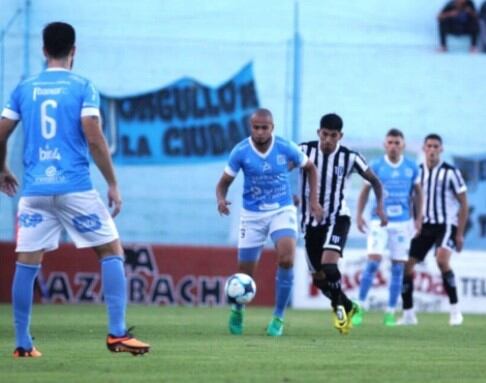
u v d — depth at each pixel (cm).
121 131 7531
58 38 2684
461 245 5188
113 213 2625
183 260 6469
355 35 7606
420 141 7619
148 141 7531
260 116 3700
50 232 2684
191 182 7506
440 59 7644
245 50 7562
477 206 7525
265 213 3809
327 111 7562
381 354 3112
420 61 7631
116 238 2680
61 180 2619
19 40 7438
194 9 7588
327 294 3972
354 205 7188
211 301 6450
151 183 7481
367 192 5081
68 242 6531
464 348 3425
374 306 6438
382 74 7606
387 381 2402
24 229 2683
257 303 6462
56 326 4319
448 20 7681
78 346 3266
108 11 7550
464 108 7644
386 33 7631
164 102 7556
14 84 7419
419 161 7606
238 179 7356
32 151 2647
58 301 6406
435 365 2798
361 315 5056
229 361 2788
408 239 5009
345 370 2616
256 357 2920
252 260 3875
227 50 7569
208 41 7575
